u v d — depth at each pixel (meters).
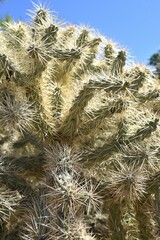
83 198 2.16
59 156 2.31
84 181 2.31
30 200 2.30
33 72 2.43
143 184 2.40
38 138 2.54
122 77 2.51
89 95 2.37
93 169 2.50
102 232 2.74
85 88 2.35
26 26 2.83
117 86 2.36
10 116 2.29
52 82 2.60
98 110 2.45
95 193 2.30
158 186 2.48
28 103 2.46
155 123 2.39
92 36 3.06
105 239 2.72
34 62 2.42
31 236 2.11
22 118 2.32
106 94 2.52
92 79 2.36
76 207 2.17
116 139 2.43
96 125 2.49
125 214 2.78
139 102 2.66
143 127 2.39
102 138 2.64
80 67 2.71
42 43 2.41
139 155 2.35
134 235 2.71
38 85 2.47
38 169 2.48
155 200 2.51
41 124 2.46
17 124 2.32
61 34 2.88
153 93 2.64
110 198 2.43
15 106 2.31
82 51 2.56
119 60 2.68
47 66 2.47
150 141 2.45
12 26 2.77
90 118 2.47
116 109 2.40
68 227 2.08
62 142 2.53
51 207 2.18
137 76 2.49
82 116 2.47
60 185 2.16
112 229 2.49
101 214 2.78
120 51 2.69
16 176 2.39
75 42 2.79
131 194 2.31
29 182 2.56
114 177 2.32
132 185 2.27
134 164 2.34
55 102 2.52
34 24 2.79
